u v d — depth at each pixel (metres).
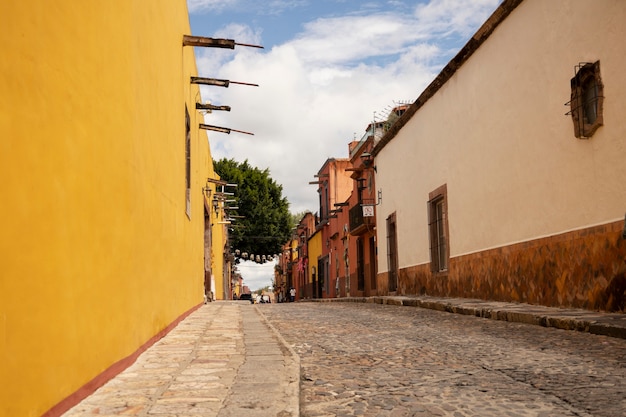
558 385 4.39
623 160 7.71
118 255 4.62
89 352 3.82
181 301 9.39
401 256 18.72
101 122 4.14
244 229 42.28
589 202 8.47
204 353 5.60
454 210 13.99
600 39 8.18
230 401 3.58
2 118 2.61
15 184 2.73
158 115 6.75
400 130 18.77
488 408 3.82
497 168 11.59
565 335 6.95
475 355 5.84
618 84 7.81
